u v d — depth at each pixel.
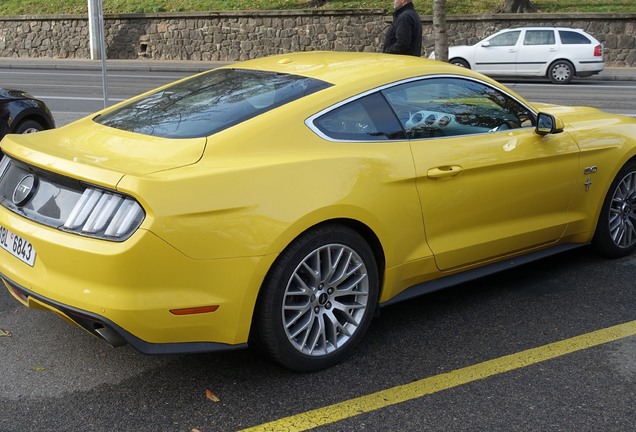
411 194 3.85
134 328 3.09
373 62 4.25
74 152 3.49
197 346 3.27
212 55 26.94
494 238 4.32
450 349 3.93
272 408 3.32
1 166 3.87
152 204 3.03
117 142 3.57
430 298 4.67
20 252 3.48
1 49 29.27
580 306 4.52
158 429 3.14
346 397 3.42
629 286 4.84
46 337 4.03
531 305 4.54
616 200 5.18
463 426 3.17
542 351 3.90
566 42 19.31
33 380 3.55
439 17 11.97
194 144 3.39
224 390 3.47
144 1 28.83
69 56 28.48
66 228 3.21
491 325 4.24
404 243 3.88
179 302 3.13
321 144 3.62
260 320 3.40
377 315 3.93
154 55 27.52
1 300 4.56
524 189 4.43
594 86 18.75
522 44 19.59
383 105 3.93
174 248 3.08
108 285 3.08
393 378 3.61
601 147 4.90
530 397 3.42
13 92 8.08
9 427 3.15
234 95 3.91
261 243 3.27
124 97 15.47
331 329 3.65
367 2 26.52
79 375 3.61
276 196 3.33
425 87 4.16
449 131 4.17
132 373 3.64
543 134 4.46
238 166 3.31
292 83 3.94
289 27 26.00
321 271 3.57
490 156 4.21
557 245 4.91
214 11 26.48
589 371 3.68
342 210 3.53
